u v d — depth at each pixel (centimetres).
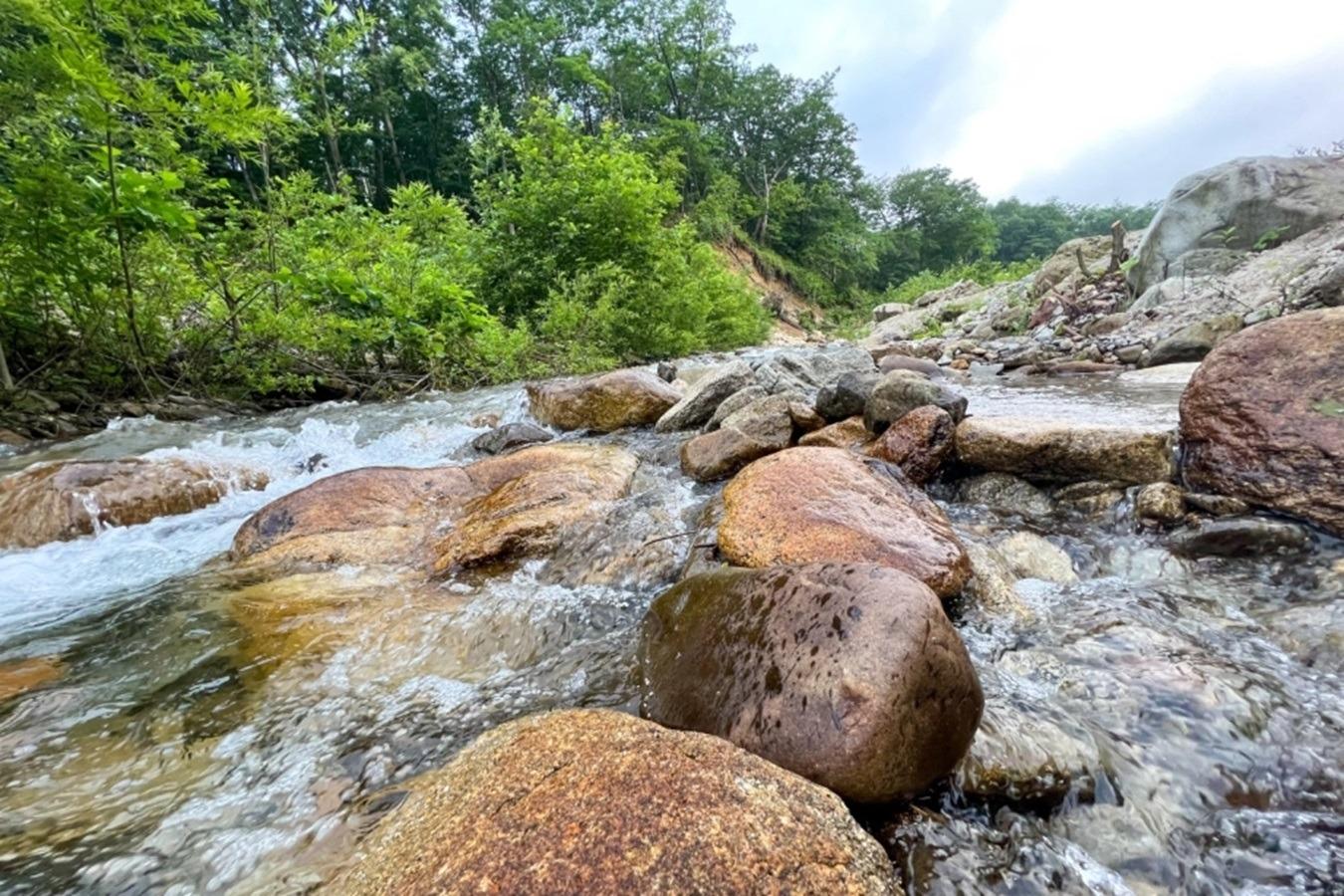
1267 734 166
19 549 334
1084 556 277
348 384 847
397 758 171
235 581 289
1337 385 263
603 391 591
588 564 286
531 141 1268
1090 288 1258
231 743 179
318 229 899
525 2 3456
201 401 730
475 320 930
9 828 148
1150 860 135
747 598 188
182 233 632
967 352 1049
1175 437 316
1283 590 228
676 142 3519
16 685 209
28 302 625
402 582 286
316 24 2223
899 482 310
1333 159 983
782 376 581
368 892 110
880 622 153
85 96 545
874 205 4975
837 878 109
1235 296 841
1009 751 154
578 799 118
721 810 115
